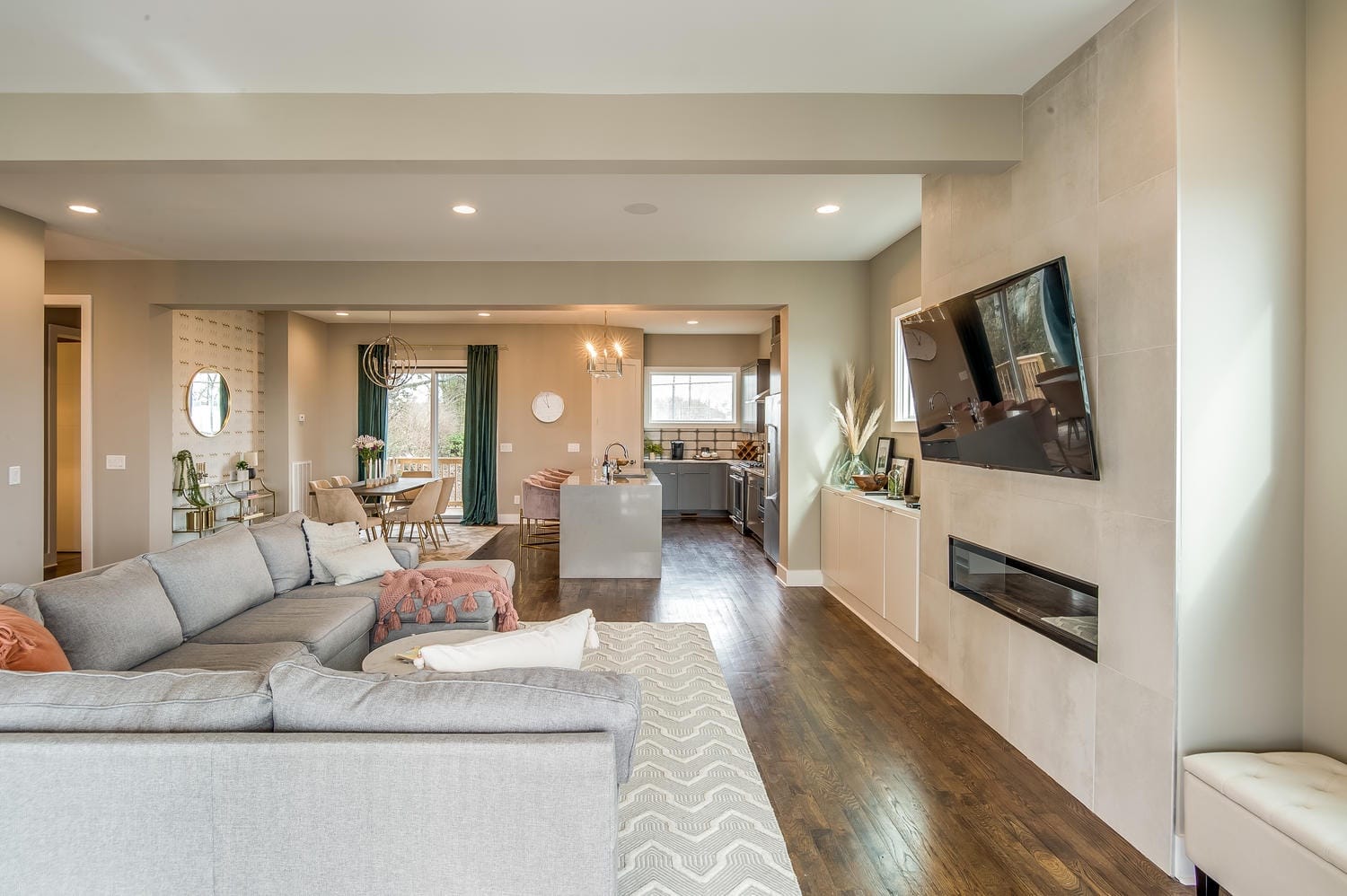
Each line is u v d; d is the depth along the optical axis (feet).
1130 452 7.20
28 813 4.61
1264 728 6.76
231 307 17.88
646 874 6.77
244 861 4.64
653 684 11.82
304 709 4.88
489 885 4.66
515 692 4.99
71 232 14.99
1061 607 8.37
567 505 20.08
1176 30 6.58
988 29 7.59
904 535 13.11
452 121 8.95
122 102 8.86
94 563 17.29
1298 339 6.71
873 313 18.17
